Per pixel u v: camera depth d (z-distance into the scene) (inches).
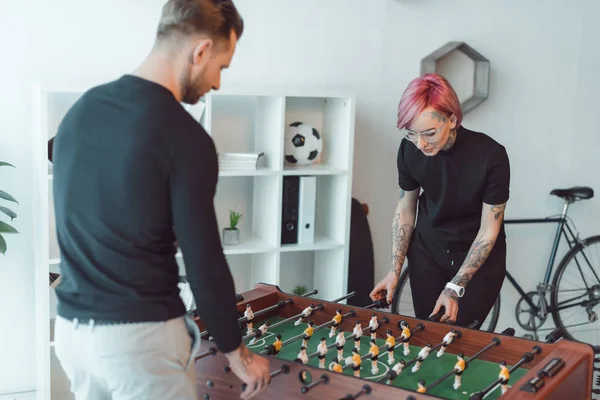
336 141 145.4
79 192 64.5
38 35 129.4
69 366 69.1
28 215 133.9
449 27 157.9
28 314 136.9
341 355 88.6
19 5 127.5
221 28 66.6
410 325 93.5
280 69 145.9
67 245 66.7
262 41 143.6
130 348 64.7
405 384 82.3
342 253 144.9
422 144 101.3
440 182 110.7
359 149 155.2
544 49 167.3
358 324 91.3
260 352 87.2
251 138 147.3
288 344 92.4
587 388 82.7
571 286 182.9
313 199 141.8
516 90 166.7
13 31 127.9
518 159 170.6
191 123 64.4
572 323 184.1
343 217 143.8
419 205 121.8
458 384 81.3
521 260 175.6
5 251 126.4
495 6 161.0
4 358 136.7
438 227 116.6
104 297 64.7
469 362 83.2
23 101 130.3
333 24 148.3
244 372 68.7
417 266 119.9
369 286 152.0
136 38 135.1
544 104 169.9
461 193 109.6
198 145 63.5
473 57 157.1
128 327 64.5
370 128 155.2
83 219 64.4
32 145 131.8
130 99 64.3
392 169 158.7
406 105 100.0
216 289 64.3
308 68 148.0
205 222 63.4
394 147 157.8
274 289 104.7
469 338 90.0
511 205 172.4
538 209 175.0
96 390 70.4
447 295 104.3
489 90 163.9
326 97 142.0
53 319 135.3
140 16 134.6
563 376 75.3
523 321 176.1
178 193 63.0
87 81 133.5
